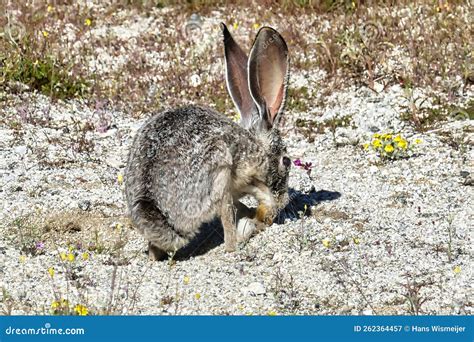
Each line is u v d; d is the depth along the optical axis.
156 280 13.02
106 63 22.42
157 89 21.00
